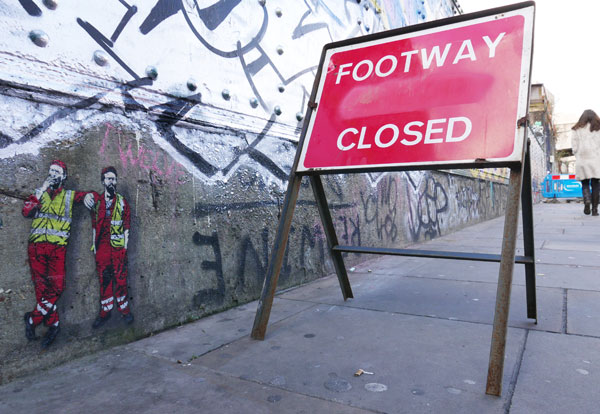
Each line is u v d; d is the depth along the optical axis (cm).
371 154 225
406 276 394
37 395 163
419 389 163
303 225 373
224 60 288
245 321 260
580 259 442
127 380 176
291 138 360
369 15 523
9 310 173
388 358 195
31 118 179
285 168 350
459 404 150
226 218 288
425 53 230
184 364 193
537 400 152
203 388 168
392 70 238
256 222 315
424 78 225
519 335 220
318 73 266
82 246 200
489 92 201
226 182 288
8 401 158
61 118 190
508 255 169
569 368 178
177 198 251
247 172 307
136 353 207
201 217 268
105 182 209
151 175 234
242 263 302
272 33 338
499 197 1461
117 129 215
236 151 297
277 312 279
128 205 221
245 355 203
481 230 866
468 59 214
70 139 193
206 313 271
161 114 240
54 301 189
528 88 190
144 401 158
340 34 450
